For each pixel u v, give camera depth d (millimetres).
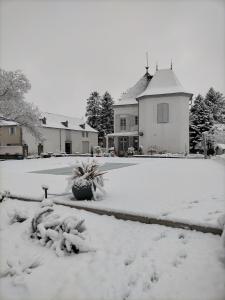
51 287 3654
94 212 6195
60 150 46219
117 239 4824
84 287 3613
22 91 30906
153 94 33000
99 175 7375
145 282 3629
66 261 4211
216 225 4570
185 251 4184
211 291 3340
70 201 6840
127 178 11469
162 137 32938
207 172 13148
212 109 51906
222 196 7234
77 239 4387
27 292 3600
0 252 4699
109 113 63094
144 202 6648
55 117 50500
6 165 20562
